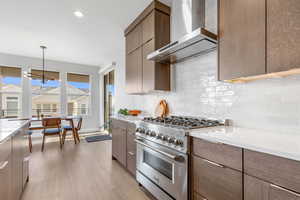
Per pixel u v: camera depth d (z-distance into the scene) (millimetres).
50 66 5203
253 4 1126
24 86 4777
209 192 1132
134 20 2643
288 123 1202
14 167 1430
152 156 1754
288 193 736
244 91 1484
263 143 899
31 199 1696
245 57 1171
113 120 2934
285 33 960
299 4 906
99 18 2605
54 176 2234
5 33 3154
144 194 1820
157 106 2637
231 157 993
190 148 1297
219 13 1379
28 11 2373
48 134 3529
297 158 693
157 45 2182
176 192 1394
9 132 1298
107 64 5453
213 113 1768
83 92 5855
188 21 2023
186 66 2121
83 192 1844
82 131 5695
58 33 3174
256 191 863
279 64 986
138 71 2551
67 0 2129
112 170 2461
